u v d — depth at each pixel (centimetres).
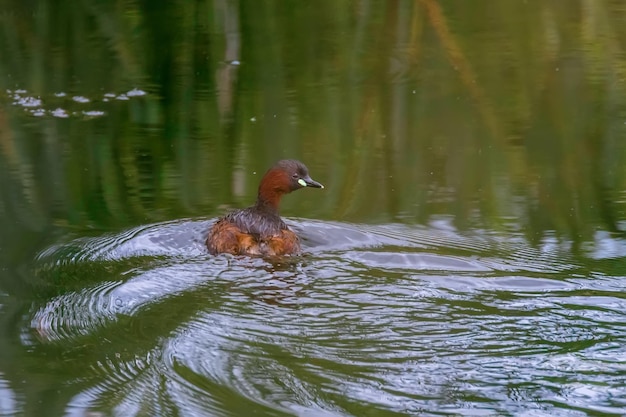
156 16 2341
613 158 1555
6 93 1928
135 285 1016
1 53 2169
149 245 1167
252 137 1683
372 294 973
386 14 2441
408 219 1284
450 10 2523
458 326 895
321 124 1752
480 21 2467
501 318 913
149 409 772
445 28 2392
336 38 2311
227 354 840
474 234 1220
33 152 1591
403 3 2408
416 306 951
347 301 953
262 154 1590
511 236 1214
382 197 1383
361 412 739
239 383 789
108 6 2389
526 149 1606
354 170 1514
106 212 1309
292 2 2441
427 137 1680
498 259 1109
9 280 1050
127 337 893
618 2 2575
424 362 822
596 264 1094
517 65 2120
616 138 1656
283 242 1125
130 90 1955
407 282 1017
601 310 936
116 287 1014
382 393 768
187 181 1454
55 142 1644
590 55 2186
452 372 802
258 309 940
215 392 780
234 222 1190
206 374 809
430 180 1462
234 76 2052
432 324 902
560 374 796
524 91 1942
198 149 1616
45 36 2264
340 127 1736
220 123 1761
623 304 952
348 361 824
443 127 1738
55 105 1859
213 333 881
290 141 1653
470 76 2053
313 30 2359
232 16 2334
